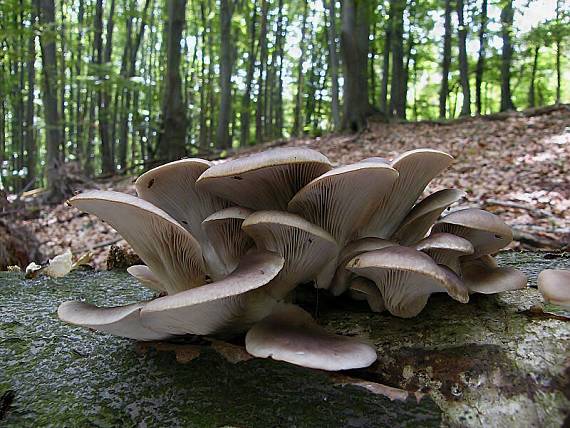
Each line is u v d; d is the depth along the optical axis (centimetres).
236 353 30
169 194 36
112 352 33
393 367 29
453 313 31
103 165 318
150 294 48
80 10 388
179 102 224
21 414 30
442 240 31
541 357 27
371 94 414
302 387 28
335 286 34
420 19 362
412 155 32
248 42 412
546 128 206
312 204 32
